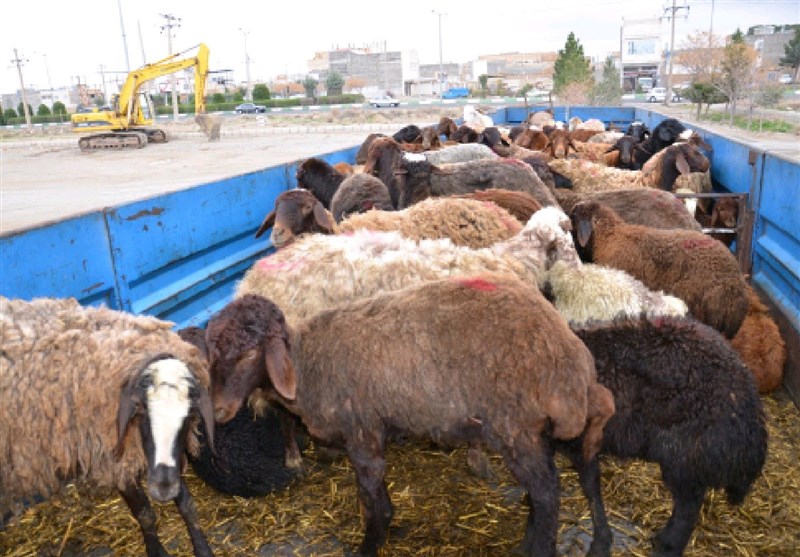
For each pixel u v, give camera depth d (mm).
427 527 4492
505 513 4602
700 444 3729
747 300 5539
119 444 3303
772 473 4855
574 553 4188
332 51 176000
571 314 4832
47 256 4582
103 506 4789
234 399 3773
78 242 4828
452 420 3709
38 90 155000
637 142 13609
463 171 8172
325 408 3939
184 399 3336
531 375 3529
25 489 3859
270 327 3787
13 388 3688
